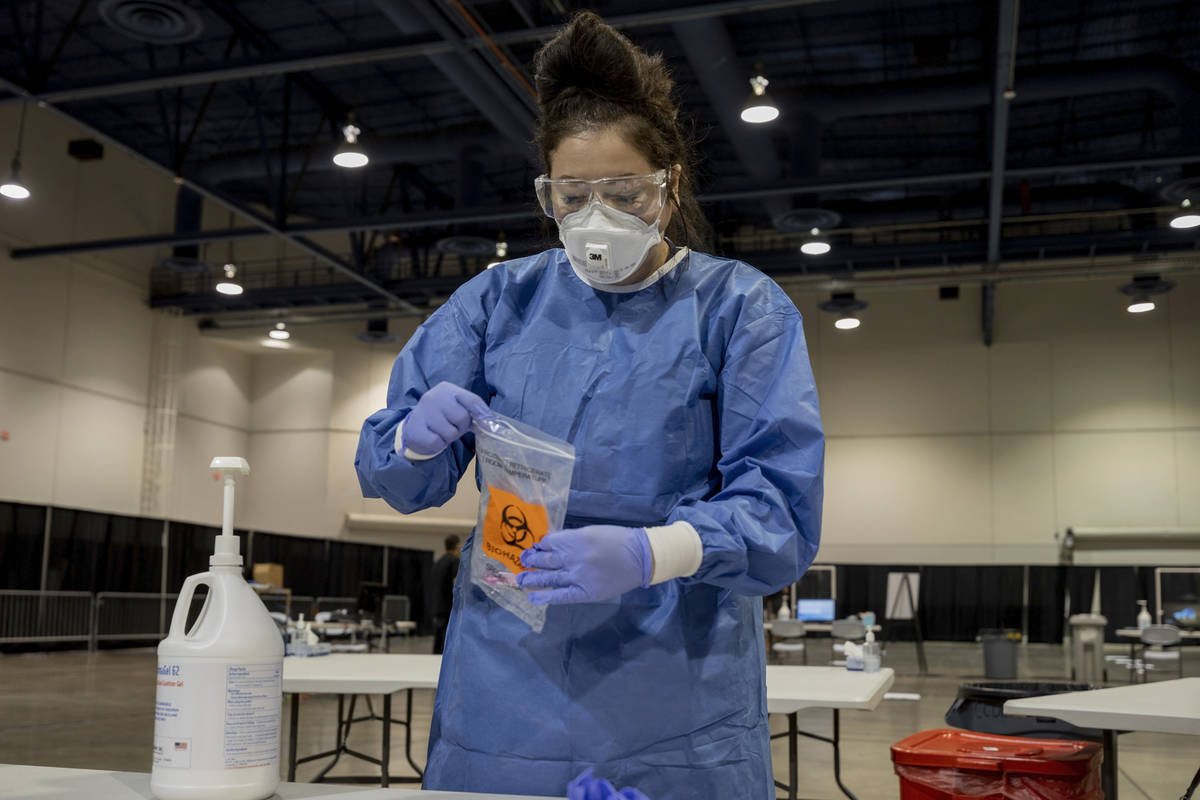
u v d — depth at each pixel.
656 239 1.22
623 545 1.01
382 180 16.47
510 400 1.28
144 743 6.07
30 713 7.20
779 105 12.36
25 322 14.90
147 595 14.15
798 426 1.17
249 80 13.05
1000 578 16.66
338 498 19.00
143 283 17.17
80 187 15.94
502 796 1.00
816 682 3.11
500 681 1.20
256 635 1.01
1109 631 15.90
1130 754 6.21
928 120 14.23
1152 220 15.79
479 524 1.18
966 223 14.08
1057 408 17.75
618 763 1.16
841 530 18.25
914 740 2.79
